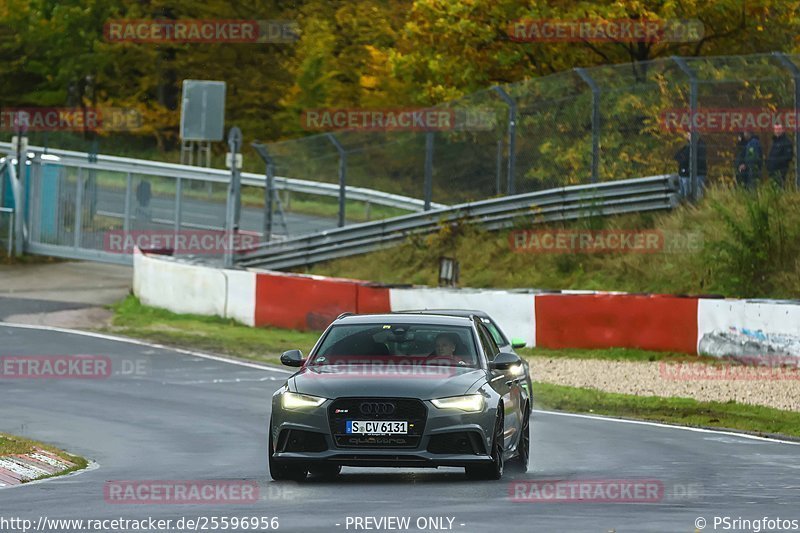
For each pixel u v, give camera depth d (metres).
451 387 46.97
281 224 139.88
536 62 165.75
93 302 135.88
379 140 135.88
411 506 39.81
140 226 150.62
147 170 151.00
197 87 147.12
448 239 129.88
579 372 90.44
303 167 138.12
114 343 108.12
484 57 166.00
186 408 75.44
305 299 115.25
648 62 120.25
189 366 96.19
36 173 159.50
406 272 129.25
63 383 86.94
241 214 164.62
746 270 107.31
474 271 124.69
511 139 127.81
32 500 42.56
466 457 46.34
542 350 100.75
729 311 91.62
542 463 54.75
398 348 50.78
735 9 154.00
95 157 157.50
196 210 153.75
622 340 97.81
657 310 96.25
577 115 126.44
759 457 56.69
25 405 76.62
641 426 69.44
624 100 124.19
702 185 119.00
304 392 47.12
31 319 123.44
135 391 83.12
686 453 58.28
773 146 114.00
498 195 128.75
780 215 109.19
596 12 155.50
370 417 46.31
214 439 63.31
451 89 170.00
